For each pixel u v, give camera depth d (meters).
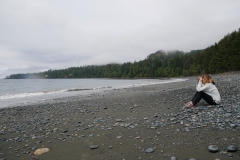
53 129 6.33
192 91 14.71
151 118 6.68
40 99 19.94
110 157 3.62
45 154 4.07
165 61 136.25
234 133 4.11
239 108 6.14
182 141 4.04
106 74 180.88
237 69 59.22
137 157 3.49
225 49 62.91
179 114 6.72
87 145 4.46
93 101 14.38
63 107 12.26
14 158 3.92
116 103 12.08
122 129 5.57
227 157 3.07
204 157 3.16
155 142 4.18
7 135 5.91
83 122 7.12
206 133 4.34
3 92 31.75
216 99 7.08
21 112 11.34
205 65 78.12
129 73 148.12
